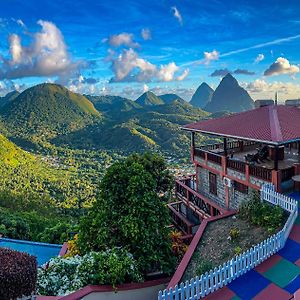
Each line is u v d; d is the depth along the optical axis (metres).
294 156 20.56
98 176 185.75
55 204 94.12
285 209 14.23
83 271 12.09
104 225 14.05
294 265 11.20
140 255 13.65
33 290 8.16
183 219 22.58
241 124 18.78
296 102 25.72
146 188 14.34
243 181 17.64
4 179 137.38
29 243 22.23
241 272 11.56
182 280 12.41
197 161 22.30
